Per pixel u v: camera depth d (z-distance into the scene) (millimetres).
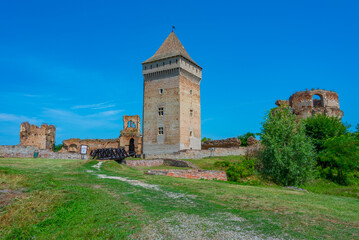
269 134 28609
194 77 48531
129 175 19141
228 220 8727
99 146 64062
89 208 9859
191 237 7230
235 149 42312
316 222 8781
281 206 10898
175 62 44562
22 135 62656
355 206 12344
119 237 7238
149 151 45312
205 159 36219
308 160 27516
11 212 9086
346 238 7355
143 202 10891
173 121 43594
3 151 29641
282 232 7684
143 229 7773
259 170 30438
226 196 12609
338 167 34500
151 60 46969
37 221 8695
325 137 39219
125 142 59750
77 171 19516
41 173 16641
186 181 17297
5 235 7844
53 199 10422
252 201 11703
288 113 30203
